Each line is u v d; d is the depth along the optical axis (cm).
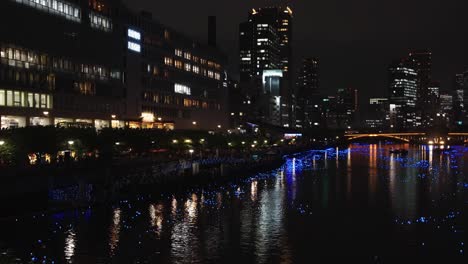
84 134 10394
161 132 14112
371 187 12506
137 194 9281
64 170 8356
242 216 8238
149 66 17875
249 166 15388
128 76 16412
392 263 5803
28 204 7431
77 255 5853
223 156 16312
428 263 5825
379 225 7700
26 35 11731
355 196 10831
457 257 6056
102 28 14875
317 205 9531
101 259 5744
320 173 16212
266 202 9769
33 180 7531
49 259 5688
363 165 19938
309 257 5959
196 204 9231
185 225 7462
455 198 10606
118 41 15812
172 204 9144
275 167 18188
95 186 8619
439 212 8894
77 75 13662
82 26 13875
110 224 7275
